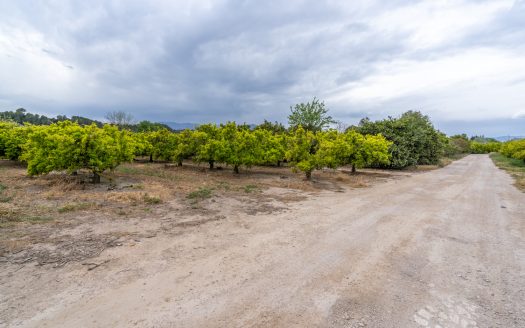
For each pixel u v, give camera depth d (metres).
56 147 9.71
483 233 5.92
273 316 2.95
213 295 3.33
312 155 13.40
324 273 3.95
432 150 27.78
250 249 4.77
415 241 5.32
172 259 4.30
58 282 3.54
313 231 5.81
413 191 11.29
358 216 7.09
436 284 3.71
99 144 9.78
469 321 2.94
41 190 8.80
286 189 11.05
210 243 5.01
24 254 4.30
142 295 3.30
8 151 13.89
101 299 3.21
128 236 5.23
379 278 3.84
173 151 16.84
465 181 15.00
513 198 10.00
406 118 25.92
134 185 9.96
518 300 3.36
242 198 9.01
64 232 5.32
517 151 33.09
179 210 7.27
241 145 14.24
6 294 3.25
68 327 2.73
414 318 2.97
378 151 17.09
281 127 30.34
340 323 2.85
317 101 32.69
